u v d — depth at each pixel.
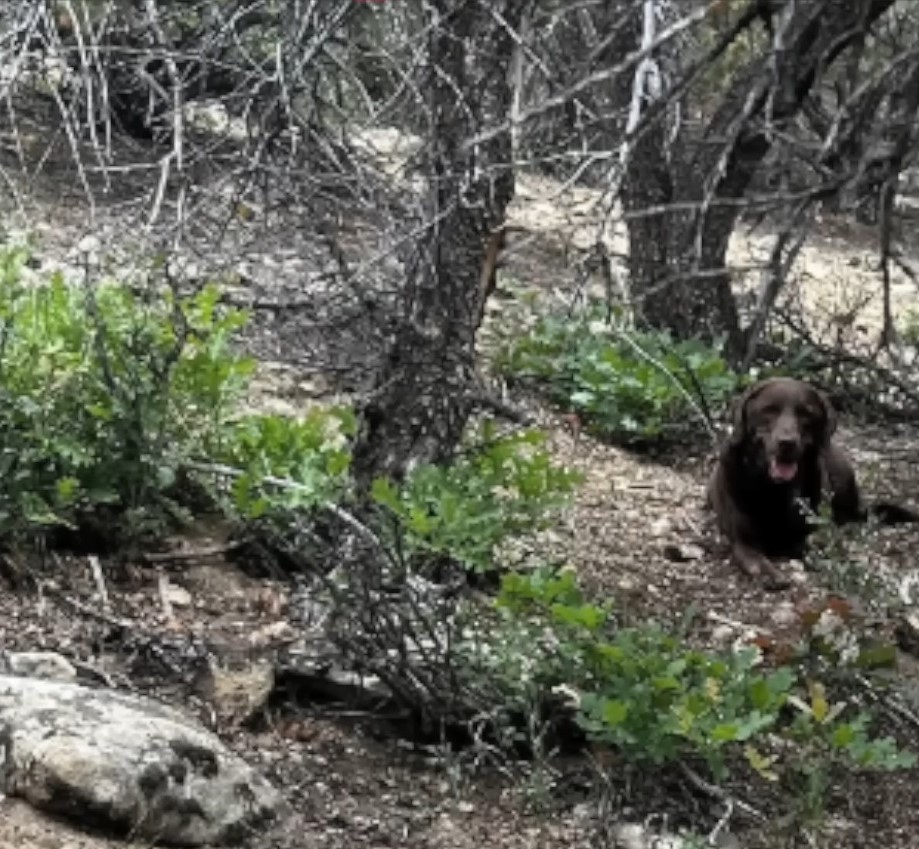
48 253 9.18
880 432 9.59
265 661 5.29
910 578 6.72
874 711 5.49
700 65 3.48
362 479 5.92
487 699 5.07
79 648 5.32
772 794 5.00
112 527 5.97
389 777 4.97
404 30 5.97
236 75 7.27
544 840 4.74
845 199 3.44
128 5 8.00
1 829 4.16
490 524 5.46
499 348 9.48
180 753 4.43
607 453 8.66
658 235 8.43
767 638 5.88
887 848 4.89
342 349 8.19
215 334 6.36
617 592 6.62
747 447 7.15
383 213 6.22
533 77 5.40
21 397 5.85
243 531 6.05
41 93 9.55
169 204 7.83
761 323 3.67
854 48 3.45
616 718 4.73
